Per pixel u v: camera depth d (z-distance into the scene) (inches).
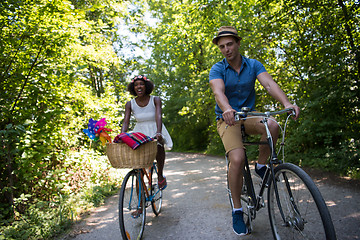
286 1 291.3
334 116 251.8
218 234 115.3
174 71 786.8
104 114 293.9
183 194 199.2
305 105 262.4
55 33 181.2
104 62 340.5
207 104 579.8
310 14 288.2
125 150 105.8
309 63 274.8
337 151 234.4
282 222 87.4
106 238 123.8
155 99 144.2
